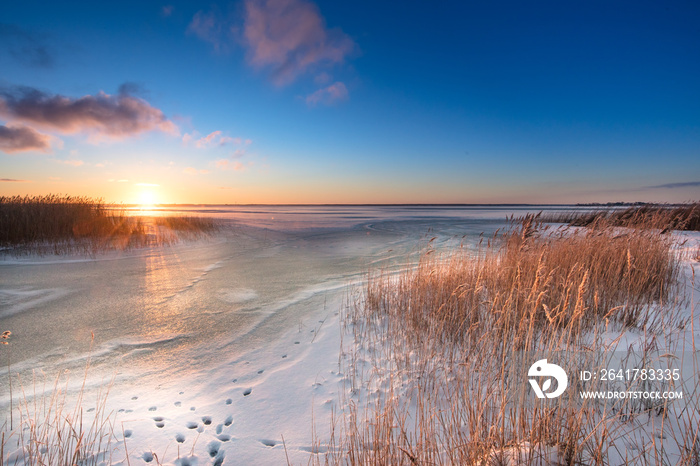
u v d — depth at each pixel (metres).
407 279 7.38
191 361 4.86
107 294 8.12
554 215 25.64
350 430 3.14
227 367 4.68
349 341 5.35
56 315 6.68
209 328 6.09
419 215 56.06
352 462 2.59
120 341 5.53
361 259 12.80
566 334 4.39
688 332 4.36
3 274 9.99
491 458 2.50
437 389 3.58
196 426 3.39
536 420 2.69
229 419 3.51
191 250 14.91
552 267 6.12
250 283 9.20
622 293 5.73
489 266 7.05
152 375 4.46
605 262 6.44
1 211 14.70
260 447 3.09
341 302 7.33
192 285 8.98
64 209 16.95
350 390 3.98
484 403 2.93
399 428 3.12
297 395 3.94
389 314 6.18
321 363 4.70
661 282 6.02
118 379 4.35
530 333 3.60
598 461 2.31
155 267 11.24
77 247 14.32
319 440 3.15
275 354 5.07
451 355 4.32
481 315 5.27
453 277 6.68
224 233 21.30
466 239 17.91
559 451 2.46
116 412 3.60
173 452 3.00
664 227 8.46
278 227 27.06
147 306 7.27
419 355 4.61
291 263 12.03
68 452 2.87
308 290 8.47
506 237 8.25
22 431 3.14
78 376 4.41
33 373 4.47
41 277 9.69
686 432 2.34
